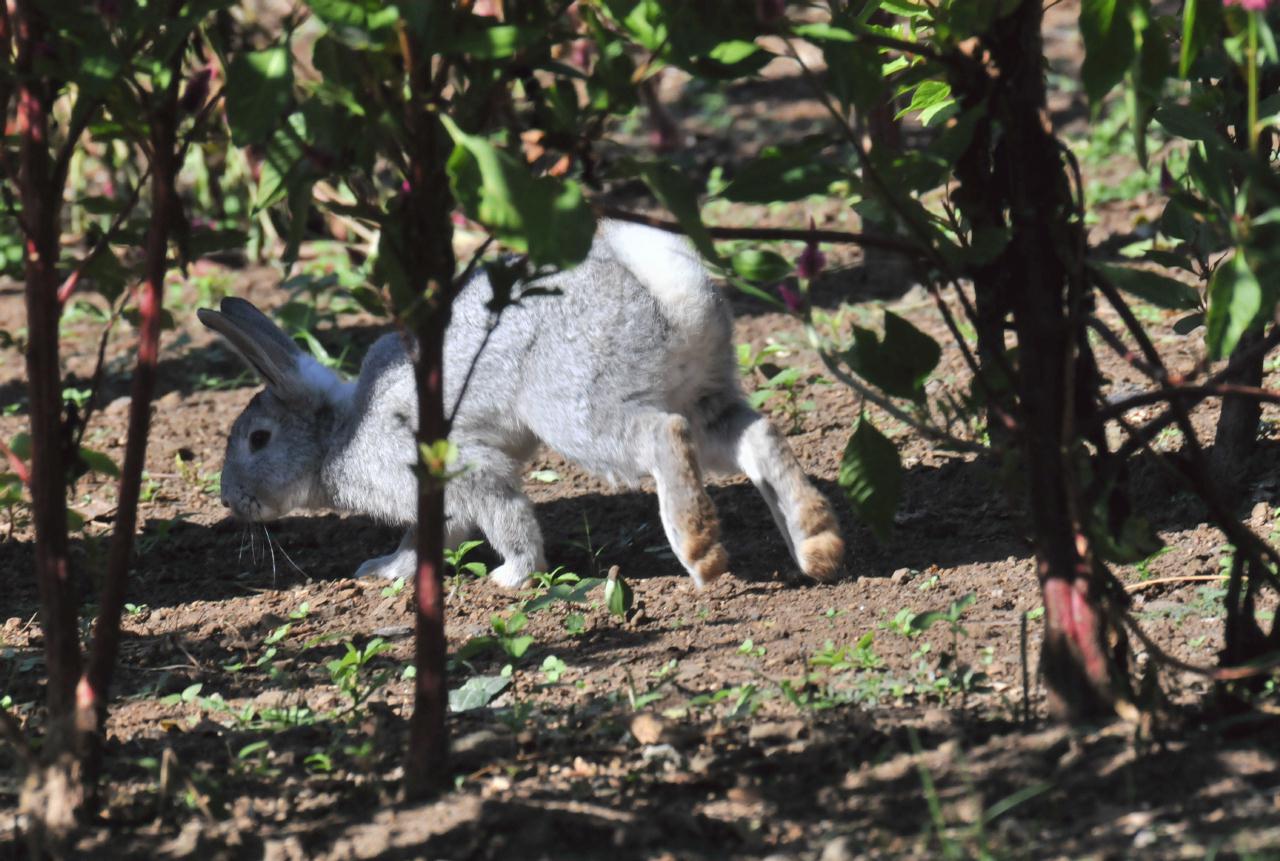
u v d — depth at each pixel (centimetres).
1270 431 1305
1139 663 883
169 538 1432
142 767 816
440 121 628
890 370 696
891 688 885
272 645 1127
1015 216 676
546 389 1236
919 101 819
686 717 861
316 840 682
